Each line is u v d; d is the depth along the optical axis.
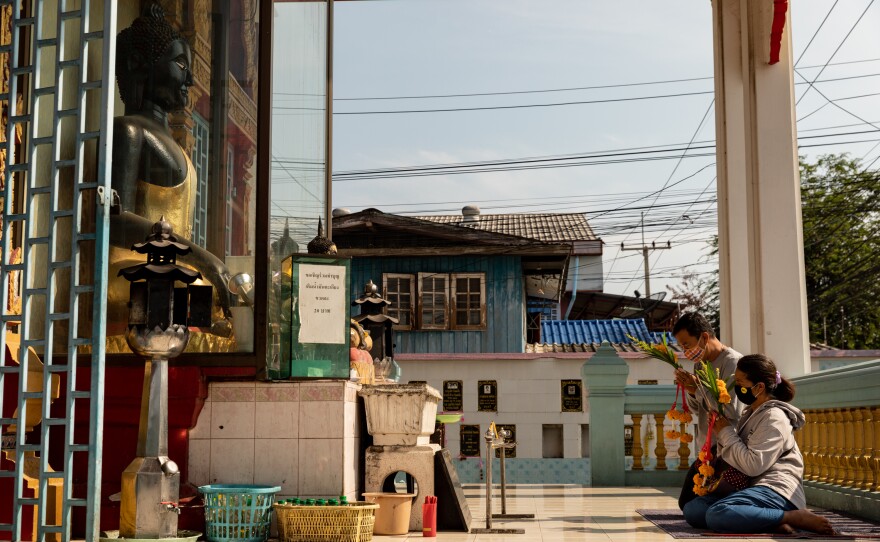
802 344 8.71
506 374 18.34
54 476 4.75
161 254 5.01
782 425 5.84
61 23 5.07
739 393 6.07
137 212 6.11
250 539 5.03
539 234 23.94
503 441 6.80
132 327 4.89
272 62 6.03
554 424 18.17
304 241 6.73
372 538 5.43
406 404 5.78
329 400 5.49
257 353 5.55
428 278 21.09
